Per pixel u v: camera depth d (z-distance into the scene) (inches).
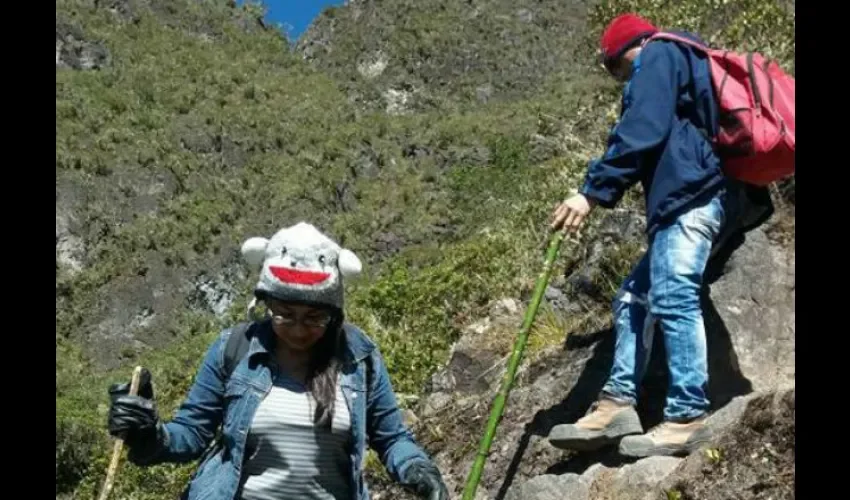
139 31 3312.0
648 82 155.3
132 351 2161.7
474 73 3730.3
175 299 2299.5
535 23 3895.2
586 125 323.6
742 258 178.9
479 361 234.8
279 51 3666.3
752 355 171.2
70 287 2252.7
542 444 184.4
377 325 312.7
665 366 174.1
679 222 154.5
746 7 279.4
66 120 2650.1
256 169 2787.9
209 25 3548.2
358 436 118.9
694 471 144.3
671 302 154.3
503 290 286.0
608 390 163.8
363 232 2532.0
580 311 231.8
